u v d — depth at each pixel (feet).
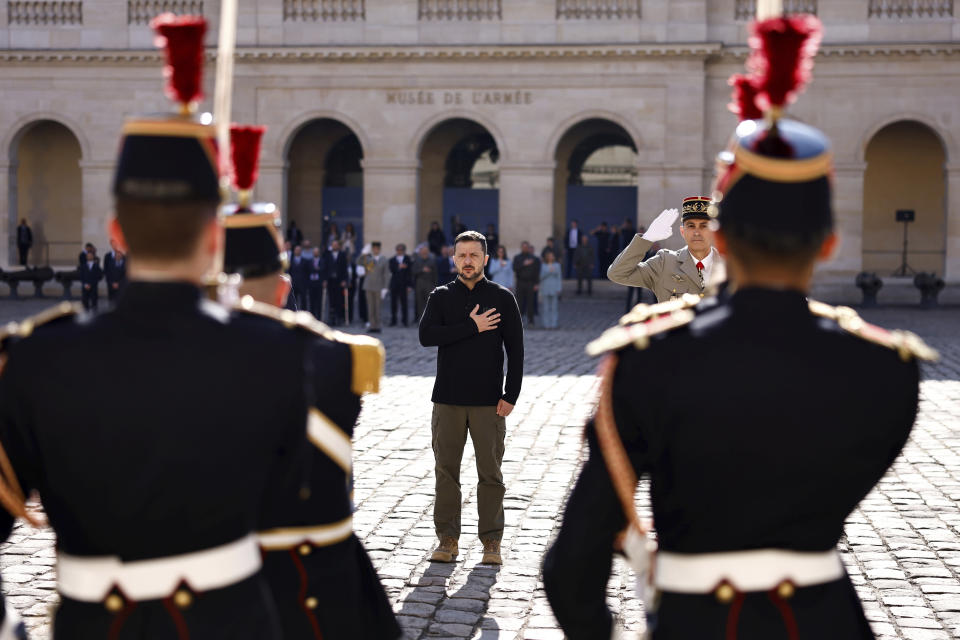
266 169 124.88
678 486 8.63
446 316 25.14
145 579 8.38
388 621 12.98
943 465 35.81
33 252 138.41
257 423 8.58
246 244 12.48
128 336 8.38
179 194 8.33
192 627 8.33
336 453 11.98
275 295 12.78
